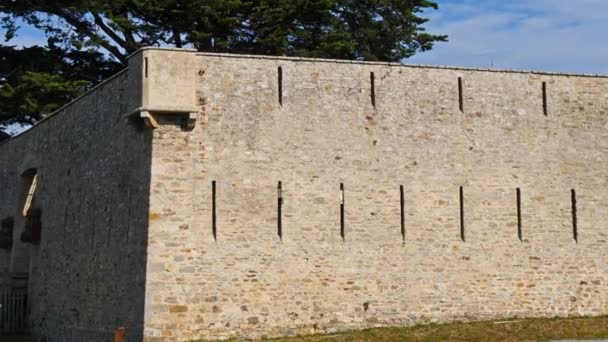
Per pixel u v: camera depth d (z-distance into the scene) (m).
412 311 38.50
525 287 40.12
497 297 39.69
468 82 40.72
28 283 50.22
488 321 39.22
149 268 35.56
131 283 36.94
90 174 42.44
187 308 35.75
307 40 60.38
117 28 57.78
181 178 36.41
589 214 41.53
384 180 38.94
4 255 53.75
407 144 39.44
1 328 49.34
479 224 39.91
